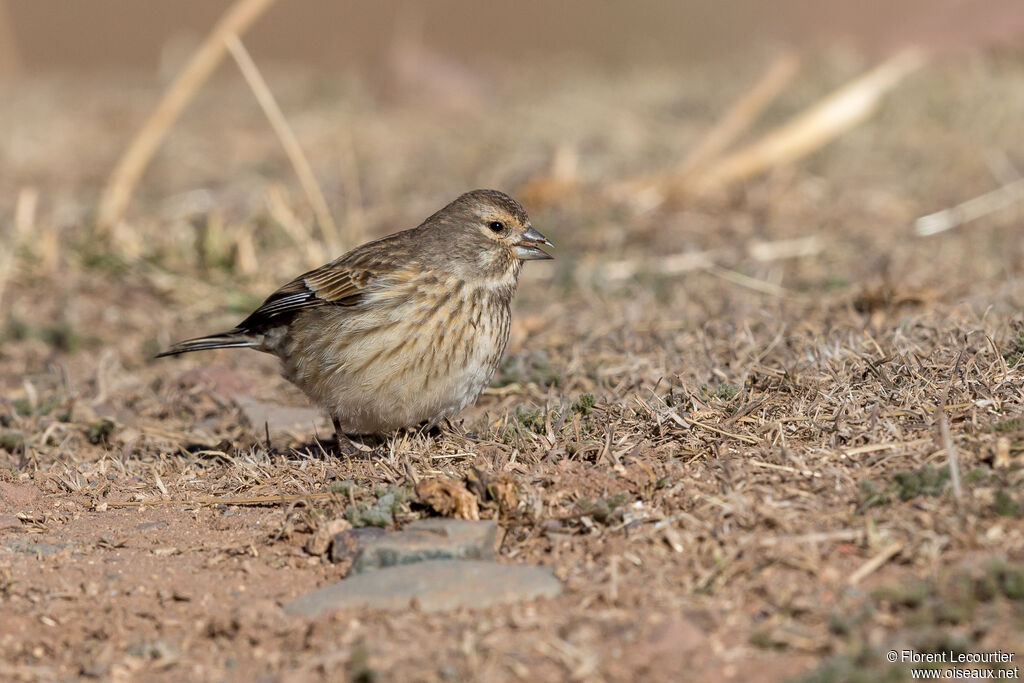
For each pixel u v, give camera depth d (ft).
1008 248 52.03
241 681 23.07
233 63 107.24
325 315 34.30
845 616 23.16
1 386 43.34
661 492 28.14
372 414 34.27
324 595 25.43
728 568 24.95
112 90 92.48
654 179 63.67
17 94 90.38
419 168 69.26
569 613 24.30
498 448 31.58
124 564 28.12
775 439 30.01
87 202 64.34
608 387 37.99
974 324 36.99
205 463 34.88
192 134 78.48
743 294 48.52
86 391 43.04
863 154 67.56
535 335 45.19
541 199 62.59
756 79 84.02
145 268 55.31
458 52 105.40
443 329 33.58
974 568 23.94
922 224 56.34
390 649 23.40
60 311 51.24
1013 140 68.18
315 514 28.96
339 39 112.68
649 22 111.86
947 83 77.87
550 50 110.73
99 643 24.80
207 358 47.01
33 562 28.40
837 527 25.93
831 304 45.24
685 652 22.77
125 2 121.29
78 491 32.91
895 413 30.32
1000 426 28.53
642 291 49.70
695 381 35.81
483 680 22.24
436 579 25.36
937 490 26.35
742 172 63.10
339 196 64.44
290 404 41.93
